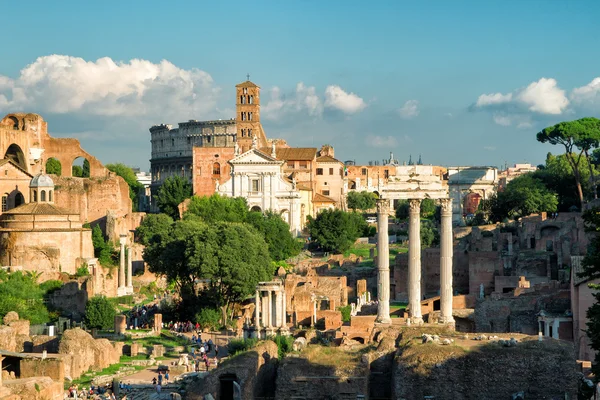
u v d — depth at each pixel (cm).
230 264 16200
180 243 17438
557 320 12694
